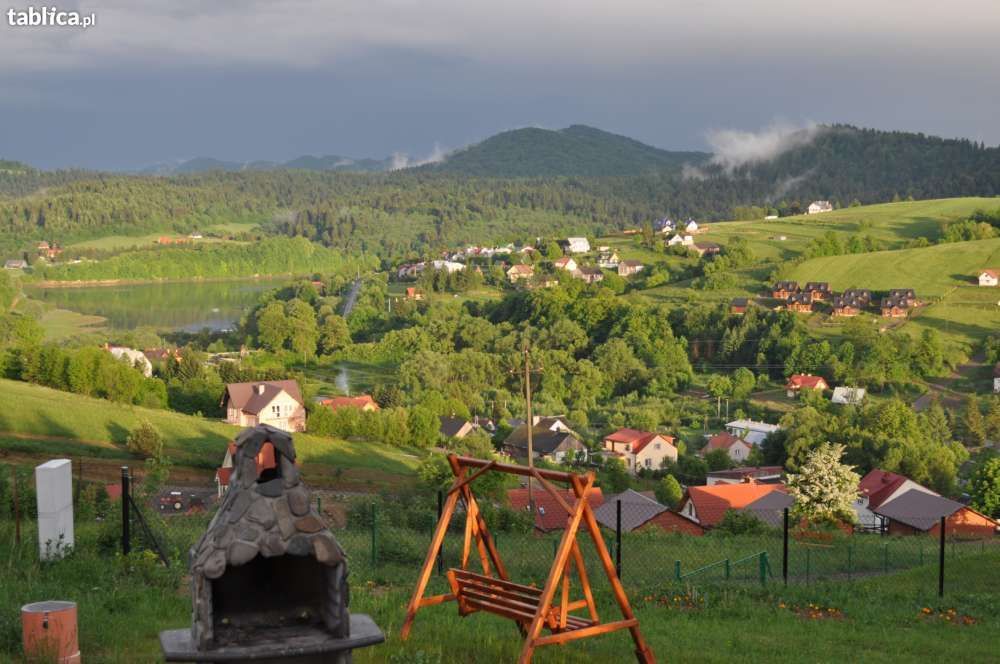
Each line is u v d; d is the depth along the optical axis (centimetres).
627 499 3966
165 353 14325
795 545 2906
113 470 4712
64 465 1337
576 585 1543
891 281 16738
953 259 17188
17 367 8288
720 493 4419
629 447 8925
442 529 965
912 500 4953
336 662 647
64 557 1308
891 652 1186
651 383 12569
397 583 1455
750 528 3466
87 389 7975
